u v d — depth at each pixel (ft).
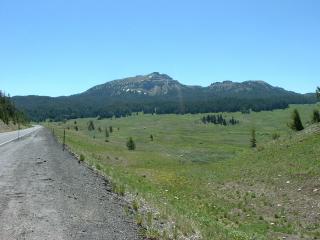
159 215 58.80
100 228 44.52
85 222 46.01
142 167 202.18
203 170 161.99
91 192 65.92
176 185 132.67
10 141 195.11
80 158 121.49
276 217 89.56
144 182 117.39
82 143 286.25
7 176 74.43
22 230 40.01
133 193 77.00
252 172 136.05
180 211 74.18
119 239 41.93
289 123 232.94
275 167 132.67
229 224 83.46
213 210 96.99
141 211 59.67
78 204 54.85
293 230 79.66
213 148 451.12
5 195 56.34
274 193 108.17
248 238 67.87
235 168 151.12
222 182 131.64
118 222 48.78
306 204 94.48
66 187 66.85
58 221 44.68
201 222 70.03
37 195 57.72
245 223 86.07
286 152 146.72
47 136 264.72
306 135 157.07
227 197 111.86
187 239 49.49
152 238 45.42
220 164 169.78
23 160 104.78
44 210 49.08
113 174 105.50
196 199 110.42
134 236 44.39
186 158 328.70
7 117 463.83
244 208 98.63
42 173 81.41
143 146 481.46
